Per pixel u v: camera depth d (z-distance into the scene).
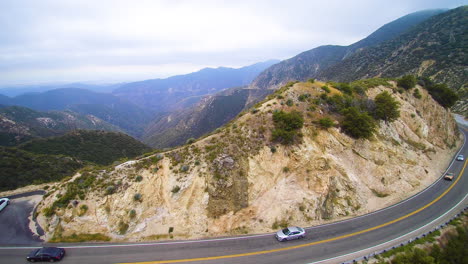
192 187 26.36
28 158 54.84
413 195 31.52
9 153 53.91
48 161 57.06
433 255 21.00
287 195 27.28
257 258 20.61
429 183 34.28
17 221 24.39
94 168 29.78
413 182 33.50
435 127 48.62
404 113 44.97
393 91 48.66
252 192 27.19
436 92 53.41
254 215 25.70
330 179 28.78
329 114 36.28
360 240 23.09
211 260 20.33
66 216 23.73
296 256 20.92
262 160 29.36
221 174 27.52
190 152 30.20
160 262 20.02
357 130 32.78
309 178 28.53
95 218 23.77
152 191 26.11
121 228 23.42
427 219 26.31
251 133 32.19
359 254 21.22
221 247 21.98
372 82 50.44
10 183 43.62
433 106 50.81
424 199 30.42
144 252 21.17
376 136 35.84
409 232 24.22
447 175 35.34
